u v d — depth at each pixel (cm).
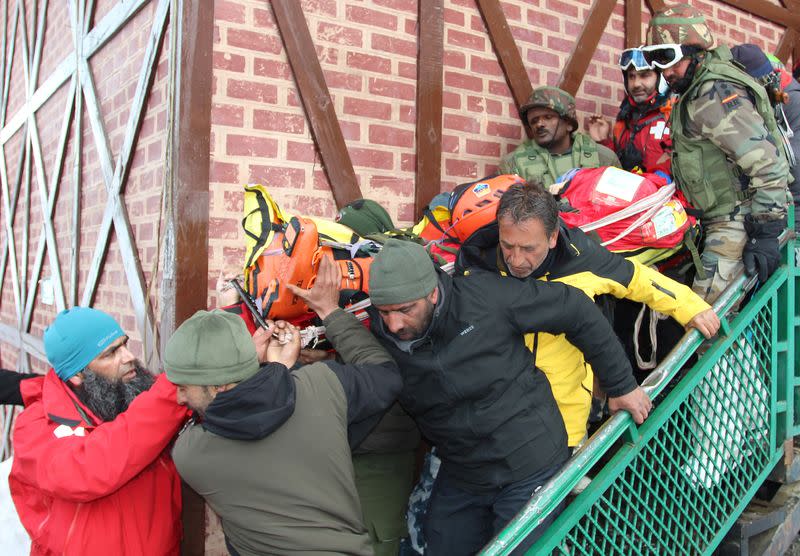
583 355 226
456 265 235
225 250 269
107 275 346
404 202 322
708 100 270
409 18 322
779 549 292
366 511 249
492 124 354
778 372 298
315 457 180
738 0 466
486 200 257
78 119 397
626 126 340
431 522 245
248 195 234
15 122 584
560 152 338
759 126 264
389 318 197
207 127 262
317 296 213
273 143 280
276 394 175
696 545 251
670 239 267
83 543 203
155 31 284
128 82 325
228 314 185
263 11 278
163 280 266
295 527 177
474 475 223
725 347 259
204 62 261
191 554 258
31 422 212
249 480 175
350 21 303
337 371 194
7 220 606
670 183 288
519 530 193
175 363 176
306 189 289
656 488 240
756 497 312
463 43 342
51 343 217
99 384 222
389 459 254
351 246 236
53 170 463
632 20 412
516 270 214
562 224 227
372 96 310
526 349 215
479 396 209
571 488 205
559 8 380
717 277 284
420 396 214
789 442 301
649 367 283
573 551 212
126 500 211
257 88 276
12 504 252
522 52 366
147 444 198
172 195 260
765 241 272
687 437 267
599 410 278
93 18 386
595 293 225
